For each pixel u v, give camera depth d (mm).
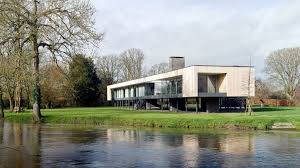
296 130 32125
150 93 78812
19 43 36875
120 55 128625
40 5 40531
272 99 98438
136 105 86938
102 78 124375
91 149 21172
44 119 45469
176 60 77062
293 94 97562
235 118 36688
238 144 23094
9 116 52875
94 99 110312
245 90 59656
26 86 44719
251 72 59625
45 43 42062
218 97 61062
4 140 25844
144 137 27266
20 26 37219
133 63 128750
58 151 20438
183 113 54344
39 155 19047
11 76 36562
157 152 19969
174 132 30953
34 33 38719
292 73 97750
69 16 41281
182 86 63062
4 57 35188
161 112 60500
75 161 17312
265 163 16812
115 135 28875
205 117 39094
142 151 20344
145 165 16344
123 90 98750
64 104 105312
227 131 31641
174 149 21062
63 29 41344
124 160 17547
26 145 23031
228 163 16797
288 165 16391
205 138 26391
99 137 27500
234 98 62656
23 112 66438
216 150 20656
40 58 43062
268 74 100938
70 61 42812
